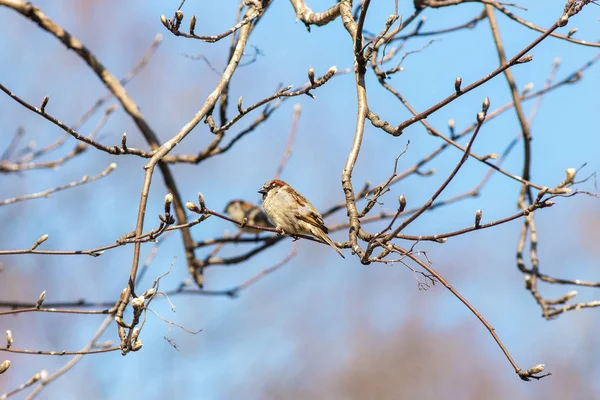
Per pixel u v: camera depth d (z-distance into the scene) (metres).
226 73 8.68
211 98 8.34
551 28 7.30
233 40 10.22
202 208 7.48
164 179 11.89
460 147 9.80
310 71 7.65
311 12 9.84
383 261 7.04
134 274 7.41
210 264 12.28
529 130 11.10
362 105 8.25
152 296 7.11
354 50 8.41
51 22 11.33
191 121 8.13
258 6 8.55
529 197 11.17
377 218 12.91
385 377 15.99
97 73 11.70
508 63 7.40
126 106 11.78
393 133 7.92
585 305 10.37
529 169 11.23
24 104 7.30
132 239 7.39
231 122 8.19
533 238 11.05
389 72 9.84
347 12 8.99
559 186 7.09
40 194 10.84
